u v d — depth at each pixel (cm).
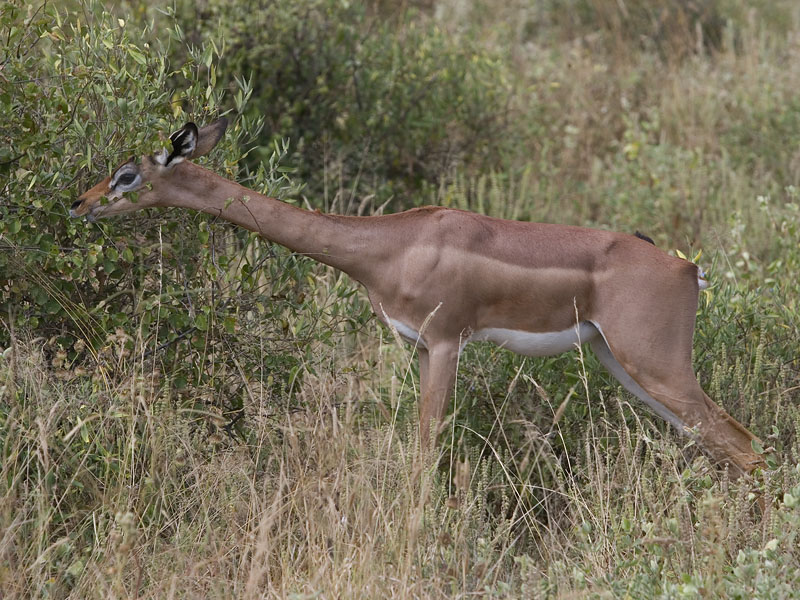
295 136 2161
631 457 1298
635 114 2666
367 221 1359
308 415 1250
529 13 3534
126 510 1175
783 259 1906
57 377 1307
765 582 1009
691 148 2598
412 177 2258
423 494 1118
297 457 1211
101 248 1325
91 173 1386
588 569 1124
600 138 2722
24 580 1099
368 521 1154
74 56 1385
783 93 2736
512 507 1395
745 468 1310
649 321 1299
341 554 1123
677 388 1308
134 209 1330
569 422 1446
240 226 1359
